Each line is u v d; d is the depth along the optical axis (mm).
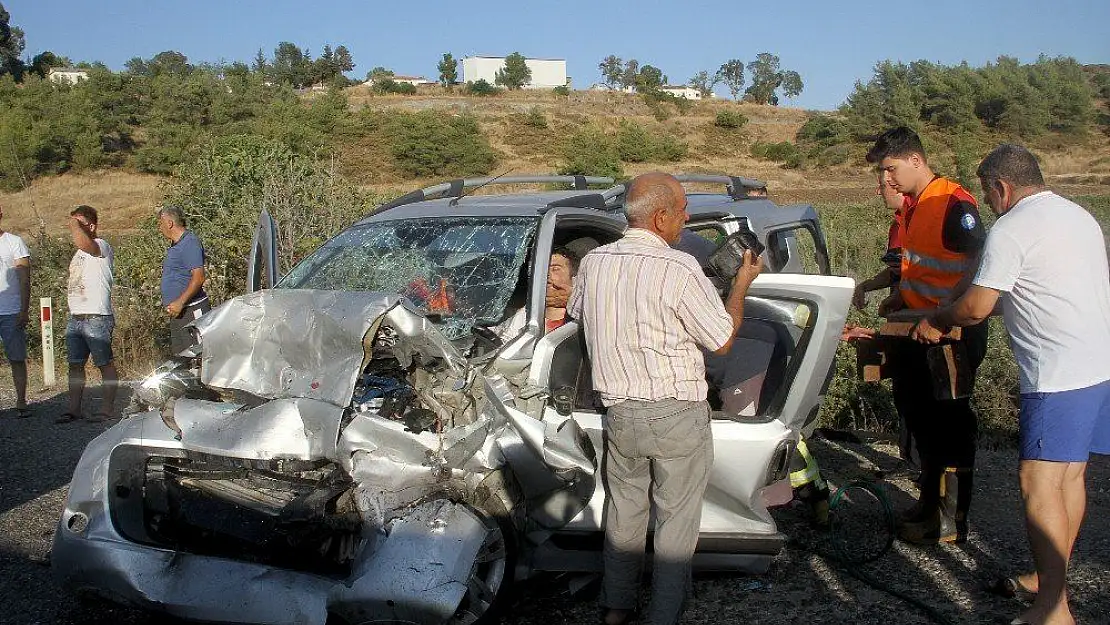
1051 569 3641
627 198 3760
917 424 4680
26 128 49500
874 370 4742
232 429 3584
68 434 7168
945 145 69000
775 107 105875
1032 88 73125
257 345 3867
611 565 3705
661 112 90875
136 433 3789
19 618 3951
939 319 4012
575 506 3816
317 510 3420
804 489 4793
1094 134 75062
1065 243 3561
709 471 3674
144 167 52781
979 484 5738
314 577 3533
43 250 11117
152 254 10227
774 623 3941
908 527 4719
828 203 32312
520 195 5453
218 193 11031
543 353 3791
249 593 3496
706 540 3904
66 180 48625
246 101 64625
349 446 3467
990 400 6754
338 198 11031
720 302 3570
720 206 6398
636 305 3557
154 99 62406
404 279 4680
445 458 3486
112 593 3586
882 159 4637
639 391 3559
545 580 4242
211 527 3641
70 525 3693
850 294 3998
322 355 3684
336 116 64625
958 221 4410
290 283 4930
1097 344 3562
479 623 3611
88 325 7480
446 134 61719
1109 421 3658
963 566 4477
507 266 4598
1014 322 3695
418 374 3754
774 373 4246
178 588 3525
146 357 9719
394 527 3422
